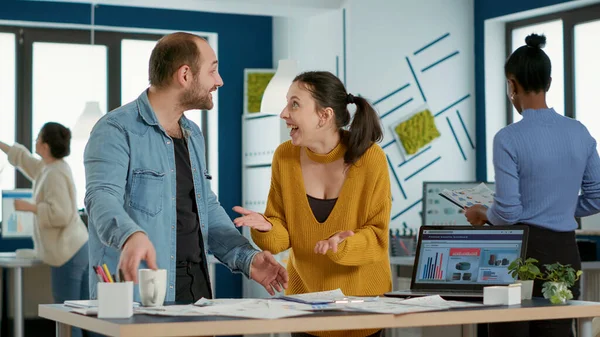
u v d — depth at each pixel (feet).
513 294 7.62
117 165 8.18
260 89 24.38
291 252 9.09
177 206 8.64
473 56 22.52
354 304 7.32
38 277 20.48
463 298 8.09
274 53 25.53
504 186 9.73
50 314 7.40
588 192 10.16
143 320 6.33
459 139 22.31
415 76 21.85
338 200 8.73
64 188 18.19
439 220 18.19
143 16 24.23
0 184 23.31
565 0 20.02
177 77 8.46
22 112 23.59
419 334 16.40
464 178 22.38
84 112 20.74
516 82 9.99
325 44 22.35
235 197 25.16
